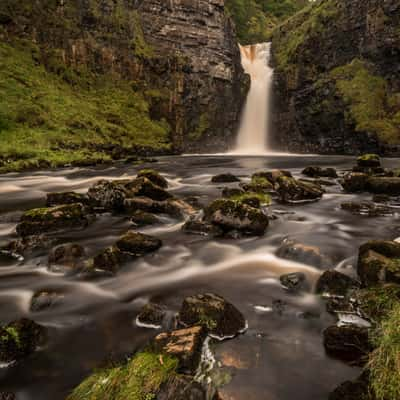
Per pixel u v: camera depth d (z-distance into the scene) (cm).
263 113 4712
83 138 2567
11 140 2166
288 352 346
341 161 2695
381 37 3356
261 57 5041
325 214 900
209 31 4228
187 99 3928
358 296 407
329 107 3656
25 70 2862
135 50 3688
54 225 780
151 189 1020
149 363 284
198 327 349
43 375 328
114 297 484
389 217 866
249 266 585
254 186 1162
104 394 263
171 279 542
